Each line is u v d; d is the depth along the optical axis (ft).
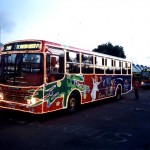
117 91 53.47
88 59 39.09
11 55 29.55
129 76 60.23
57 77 30.40
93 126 27.61
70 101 34.42
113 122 30.27
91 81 40.19
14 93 28.58
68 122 29.12
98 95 43.21
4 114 31.83
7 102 29.09
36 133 23.50
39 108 27.25
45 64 27.91
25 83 27.86
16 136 22.18
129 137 23.44
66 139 21.90
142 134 24.70
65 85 32.30
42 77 27.68
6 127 25.36
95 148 19.69
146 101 54.44
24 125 26.58
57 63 30.45
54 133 23.80
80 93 36.47
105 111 38.73
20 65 28.63
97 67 42.57
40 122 28.43
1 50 31.32
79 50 36.19
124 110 40.42
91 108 41.68
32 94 27.17
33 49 28.37
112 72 49.65
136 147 20.34
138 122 30.68
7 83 29.35
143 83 100.63
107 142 21.52
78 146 20.03
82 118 31.96
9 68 29.45
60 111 36.32
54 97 29.84
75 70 35.06
